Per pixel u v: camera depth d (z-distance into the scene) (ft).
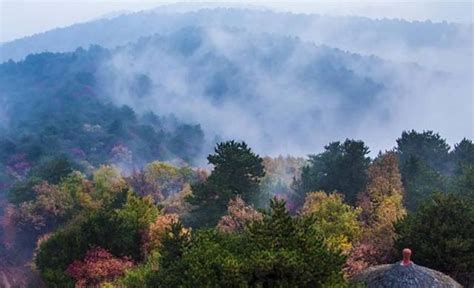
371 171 169.17
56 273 108.37
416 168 176.14
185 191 233.96
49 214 233.76
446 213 93.97
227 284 59.31
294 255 60.49
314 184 182.29
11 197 268.00
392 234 114.21
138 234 125.59
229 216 134.82
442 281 67.72
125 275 96.68
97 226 120.26
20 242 239.71
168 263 82.69
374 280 68.08
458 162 195.62
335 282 60.85
